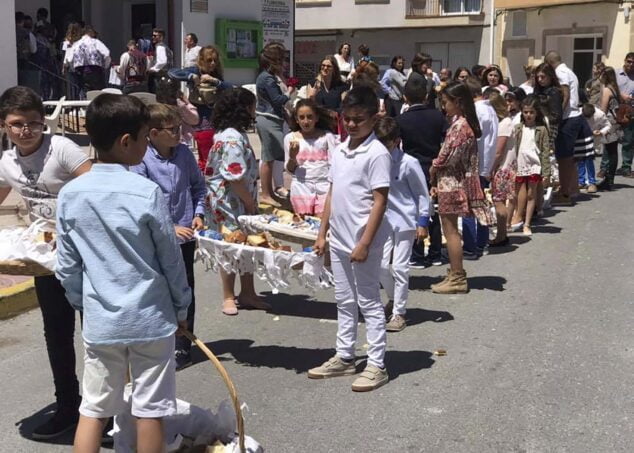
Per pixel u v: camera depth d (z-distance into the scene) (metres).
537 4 31.42
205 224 6.24
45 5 19.56
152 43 17.88
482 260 8.71
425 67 12.41
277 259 5.22
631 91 13.50
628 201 12.16
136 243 3.36
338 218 5.09
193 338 3.64
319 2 35.31
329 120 7.15
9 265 4.06
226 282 6.86
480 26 33.12
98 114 3.43
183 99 8.16
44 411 4.96
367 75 10.99
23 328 6.57
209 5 19.12
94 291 3.39
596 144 13.81
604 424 4.61
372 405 4.94
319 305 7.16
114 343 3.37
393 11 34.09
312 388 5.22
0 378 5.52
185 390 5.22
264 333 6.38
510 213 9.98
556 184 11.91
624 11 29.72
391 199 6.32
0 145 8.20
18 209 5.64
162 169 5.27
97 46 15.71
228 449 3.77
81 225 3.39
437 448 4.37
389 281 6.49
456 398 5.02
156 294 3.43
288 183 12.55
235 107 6.26
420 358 5.72
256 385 5.29
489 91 9.52
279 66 10.21
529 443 4.39
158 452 3.50
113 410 3.54
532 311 6.79
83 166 4.27
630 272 8.00
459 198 7.16
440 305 7.03
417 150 7.94
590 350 5.80
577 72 31.50
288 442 4.46
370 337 5.19
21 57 15.30
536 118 9.95
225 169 6.14
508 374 5.38
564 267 8.28
